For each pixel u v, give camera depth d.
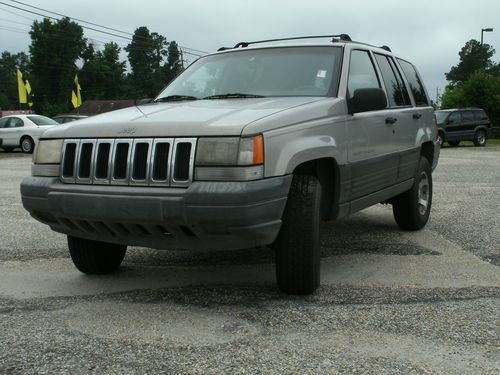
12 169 14.95
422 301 3.96
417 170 6.25
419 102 6.59
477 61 99.50
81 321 3.66
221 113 3.90
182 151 3.64
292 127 3.88
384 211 7.92
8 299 4.15
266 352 3.12
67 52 87.12
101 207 3.72
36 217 4.22
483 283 4.39
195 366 2.96
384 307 3.83
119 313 3.80
